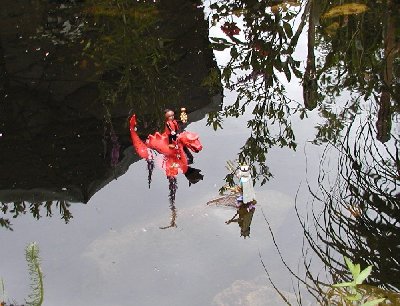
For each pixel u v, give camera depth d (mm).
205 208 2332
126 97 3209
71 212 2354
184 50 3719
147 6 4156
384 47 3596
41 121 2975
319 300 1925
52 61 3549
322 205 2350
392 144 2734
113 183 2523
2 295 1921
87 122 2963
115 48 3713
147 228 2242
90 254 2129
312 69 3494
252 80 3430
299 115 3049
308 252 2125
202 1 4250
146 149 2691
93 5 4137
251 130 2916
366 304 1806
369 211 2307
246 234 2215
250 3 4227
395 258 2086
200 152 2711
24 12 4020
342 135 2832
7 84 3299
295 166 2604
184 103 3174
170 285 1998
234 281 2002
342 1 4020
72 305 1913
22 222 2295
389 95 3148
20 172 2602
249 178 2344
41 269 2064
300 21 4008
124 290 1981
